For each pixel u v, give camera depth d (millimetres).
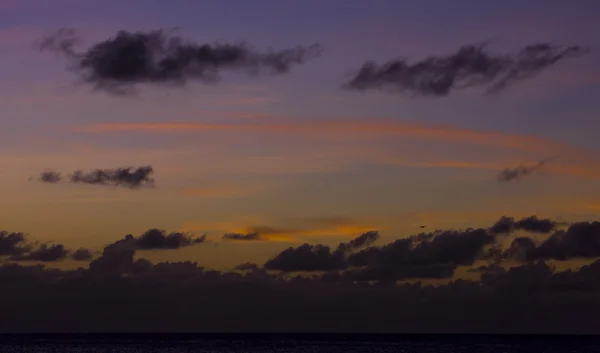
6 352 193000
